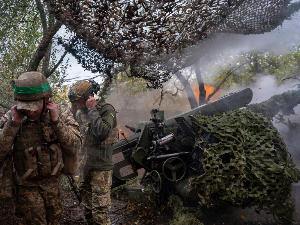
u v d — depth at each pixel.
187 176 3.76
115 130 2.67
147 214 3.54
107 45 3.07
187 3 2.58
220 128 3.17
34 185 1.79
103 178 2.51
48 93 1.72
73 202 3.58
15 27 4.18
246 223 3.20
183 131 4.05
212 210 3.53
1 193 1.70
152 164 3.54
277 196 2.98
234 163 2.90
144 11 2.60
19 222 1.81
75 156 1.90
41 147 1.73
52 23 3.78
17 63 4.43
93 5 2.52
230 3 2.58
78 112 2.75
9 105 4.30
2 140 1.61
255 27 3.07
